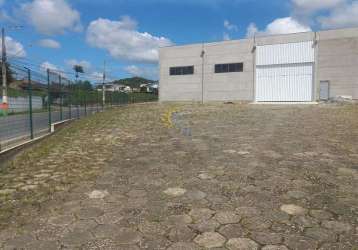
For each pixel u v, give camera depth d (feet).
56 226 13.74
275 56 115.34
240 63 122.42
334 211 14.75
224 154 26.13
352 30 103.35
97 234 13.00
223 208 15.26
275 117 57.98
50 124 42.04
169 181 19.44
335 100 99.50
